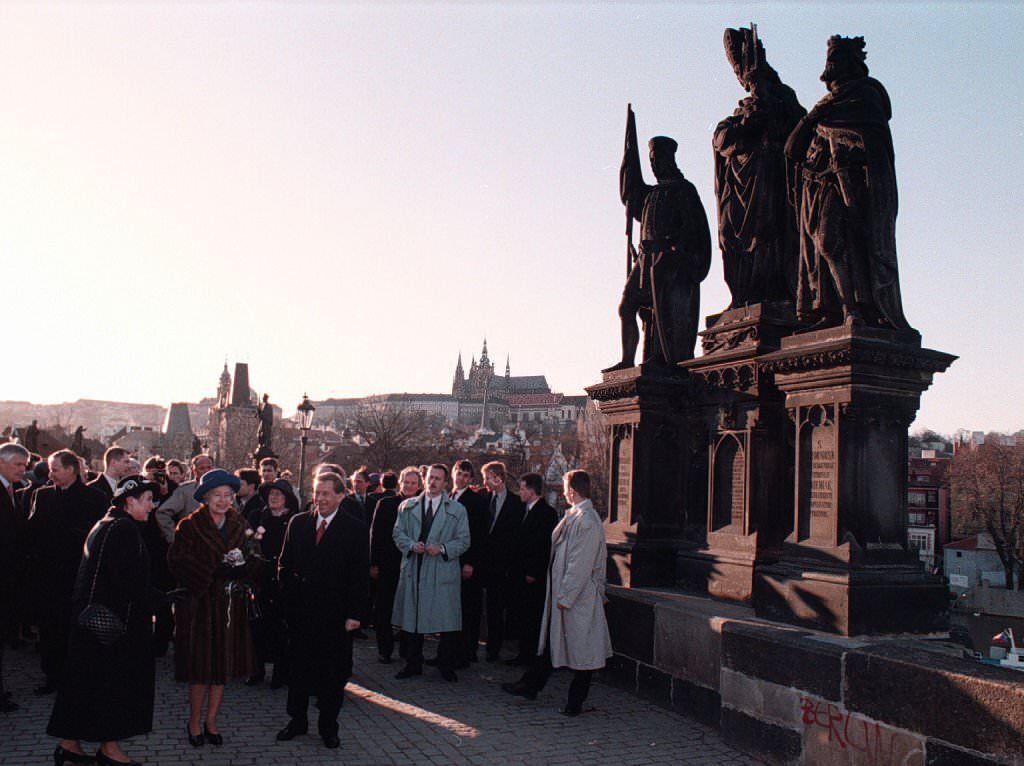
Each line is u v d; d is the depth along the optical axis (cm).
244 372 14712
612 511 1096
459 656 1058
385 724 782
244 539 730
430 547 961
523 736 754
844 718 624
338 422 19938
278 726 775
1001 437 5828
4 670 998
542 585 1049
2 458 813
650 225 1112
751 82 1000
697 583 962
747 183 989
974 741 528
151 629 639
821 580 730
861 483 748
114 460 1043
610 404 1109
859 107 784
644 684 895
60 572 860
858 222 777
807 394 791
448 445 9044
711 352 993
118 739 612
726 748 736
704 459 1027
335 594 726
